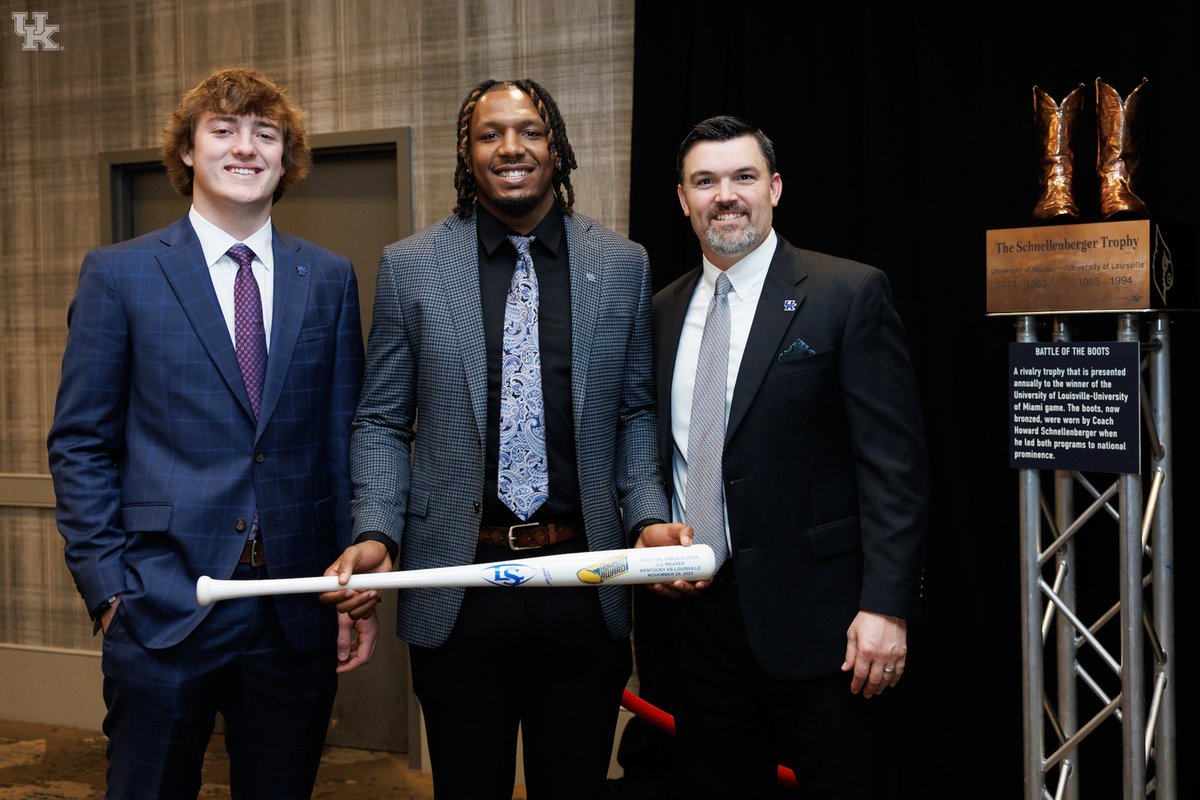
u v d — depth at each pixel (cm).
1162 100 252
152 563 189
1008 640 274
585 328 200
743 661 200
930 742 278
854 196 283
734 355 204
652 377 216
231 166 195
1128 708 222
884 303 200
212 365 192
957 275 271
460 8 329
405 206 334
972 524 271
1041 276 227
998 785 273
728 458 199
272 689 195
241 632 189
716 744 207
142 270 193
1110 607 269
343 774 335
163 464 191
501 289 201
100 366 191
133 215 375
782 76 285
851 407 198
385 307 203
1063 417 225
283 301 199
